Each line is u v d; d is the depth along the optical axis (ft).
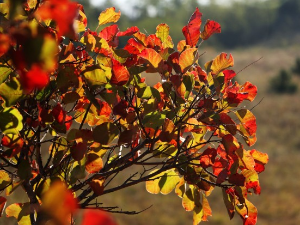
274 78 68.54
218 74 6.29
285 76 67.46
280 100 58.03
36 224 5.81
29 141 6.01
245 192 6.21
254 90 6.31
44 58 3.48
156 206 25.81
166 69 6.14
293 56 104.01
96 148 6.09
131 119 6.13
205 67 6.33
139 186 27.96
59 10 3.51
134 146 6.48
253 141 6.31
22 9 5.49
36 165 6.54
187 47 6.34
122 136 5.93
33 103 6.03
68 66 5.92
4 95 5.64
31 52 3.47
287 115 49.73
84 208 6.10
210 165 6.18
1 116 5.68
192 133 6.42
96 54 6.03
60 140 6.22
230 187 6.24
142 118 6.14
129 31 6.40
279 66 90.68
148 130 6.25
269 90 65.82
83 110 6.41
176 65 6.11
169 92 6.12
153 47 6.41
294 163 35.14
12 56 3.56
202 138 6.44
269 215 25.68
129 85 6.29
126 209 24.86
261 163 6.38
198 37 6.35
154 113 6.00
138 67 6.14
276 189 29.66
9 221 12.84
